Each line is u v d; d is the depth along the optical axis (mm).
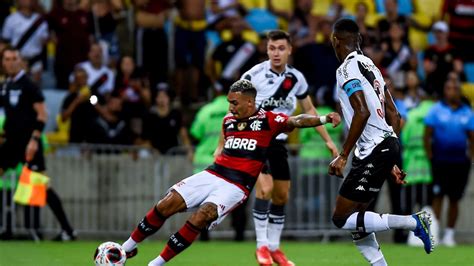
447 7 65250
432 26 64938
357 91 28156
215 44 61219
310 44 59094
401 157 51625
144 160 52906
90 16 58688
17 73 47531
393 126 29406
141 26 59656
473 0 64812
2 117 49719
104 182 52500
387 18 62906
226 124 30031
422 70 63938
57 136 54375
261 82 35469
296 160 53312
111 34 59281
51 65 59656
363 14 62000
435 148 52031
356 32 29578
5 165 48906
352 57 28953
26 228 49812
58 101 56875
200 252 44312
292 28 61312
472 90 62188
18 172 49125
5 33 57938
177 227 53625
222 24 61250
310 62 58656
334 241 53594
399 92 53094
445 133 51625
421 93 58938
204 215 28812
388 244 51656
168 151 53094
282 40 35250
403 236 52625
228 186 29109
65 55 57938
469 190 55344
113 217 52562
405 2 65812
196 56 59844
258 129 29469
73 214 51938
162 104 54125
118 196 52656
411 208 53031
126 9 61156
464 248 48844
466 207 55375
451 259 41406
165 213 29328
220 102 51062
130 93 54844
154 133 53875
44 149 50219
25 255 40812
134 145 54469
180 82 59469
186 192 29219
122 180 52719
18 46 57562
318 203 53438
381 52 60312
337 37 29609
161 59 59906
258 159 29438
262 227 35531
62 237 50094
